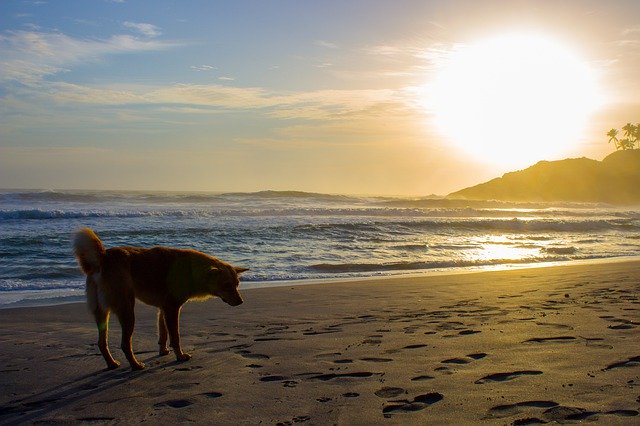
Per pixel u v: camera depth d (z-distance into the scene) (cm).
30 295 1226
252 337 765
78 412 487
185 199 4894
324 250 2020
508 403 439
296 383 532
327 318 901
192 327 854
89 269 655
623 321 750
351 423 420
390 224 2691
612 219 3791
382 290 1217
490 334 694
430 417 421
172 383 562
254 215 3412
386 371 554
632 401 425
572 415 405
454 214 4172
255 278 1456
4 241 1895
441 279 1395
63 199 4225
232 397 501
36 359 680
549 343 630
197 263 709
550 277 1380
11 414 491
